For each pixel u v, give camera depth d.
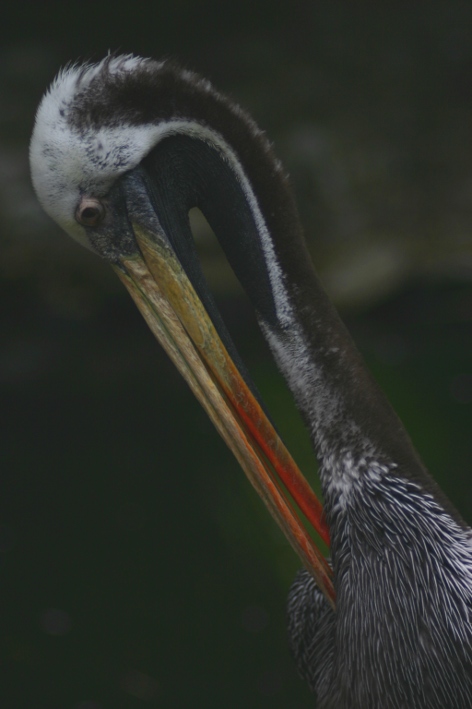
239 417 5.20
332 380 5.01
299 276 5.04
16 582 10.10
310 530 9.84
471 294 15.72
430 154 16.73
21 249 15.70
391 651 4.85
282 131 16.50
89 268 15.81
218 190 5.04
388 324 15.52
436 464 11.10
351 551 5.03
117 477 11.84
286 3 17.83
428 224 16.39
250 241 5.05
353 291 15.63
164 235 5.05
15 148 16.05
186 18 17.80
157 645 9.12
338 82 17.20
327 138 16.47
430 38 17.53
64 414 13.30
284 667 8.76
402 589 4.88
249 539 10.73
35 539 10.77
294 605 6.01
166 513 11.12
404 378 13.41
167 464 12.07
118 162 4.90
